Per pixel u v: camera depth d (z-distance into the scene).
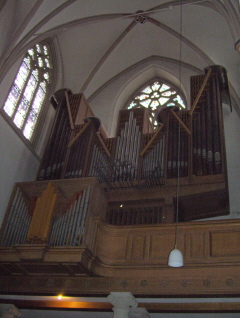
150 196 13.30
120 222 13.44
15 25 15.33
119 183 13.67
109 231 11.67
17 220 12.66
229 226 10.72
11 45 15.12
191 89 15.55
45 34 16.31
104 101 19.73
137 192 13.49
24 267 11.44
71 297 11.39
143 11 18.03
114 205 13.66
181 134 14.42
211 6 15.60
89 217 11.59
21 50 15.45
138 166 13.96
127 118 16.27
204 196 12.76
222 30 16.58
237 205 14.34
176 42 18.72
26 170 15.39
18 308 12.26
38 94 17.48
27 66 17.06
